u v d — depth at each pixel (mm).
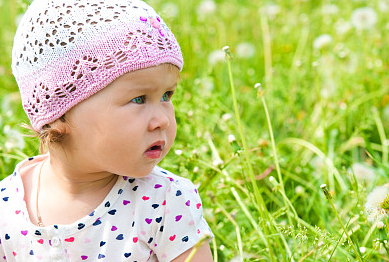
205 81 3615
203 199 2602
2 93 4055
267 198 2875
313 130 3426
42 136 1860
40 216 1895
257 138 3361
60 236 1831
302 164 3131
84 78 1727
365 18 4164
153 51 1732
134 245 1838
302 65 3975
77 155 1813
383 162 3080
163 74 1759
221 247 2361
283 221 2586
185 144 3008
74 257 1844
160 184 1879
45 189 1925
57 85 1755
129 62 1707
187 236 1859
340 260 2266
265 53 4121
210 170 2562
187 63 4133
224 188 2615
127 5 1792
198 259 1880
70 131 1794
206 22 4875
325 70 3957
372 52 4055
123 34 1731
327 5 4777
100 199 1868
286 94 3803
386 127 3592
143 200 1855
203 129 3086
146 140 1753
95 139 1761
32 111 1839
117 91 1723
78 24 1750
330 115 3568
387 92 3721
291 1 5258
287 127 3615
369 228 2498
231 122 3141
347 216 2660
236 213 2693
